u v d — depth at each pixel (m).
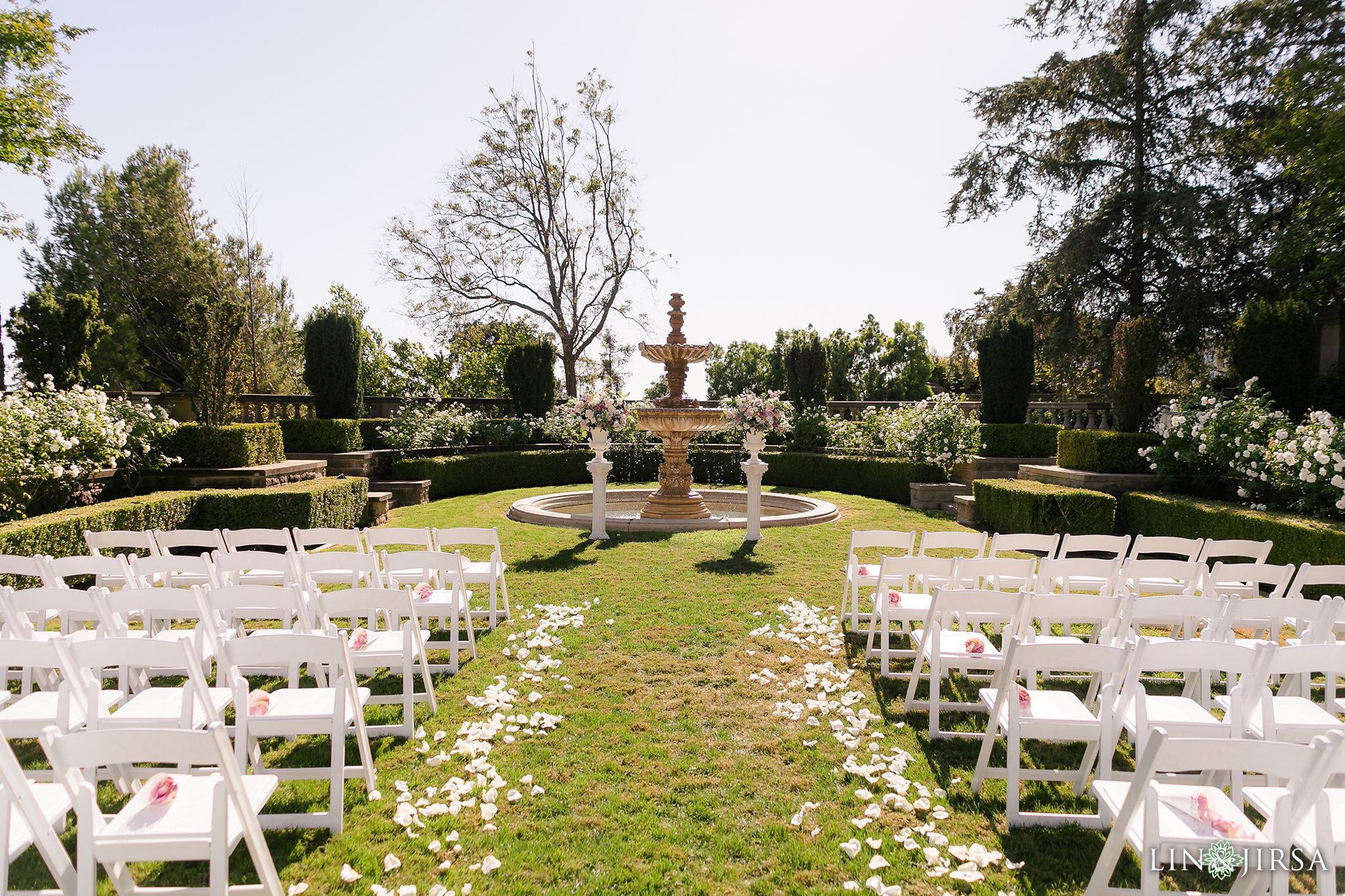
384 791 3.47
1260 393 10.63
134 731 2.19
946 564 4.88
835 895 2.74
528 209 24.62
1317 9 13.86
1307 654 2.97
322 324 15.05
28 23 12.93
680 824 3.21
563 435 18.20
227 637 3.51
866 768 3.63
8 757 2.16
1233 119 17.72
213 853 2.29
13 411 8.02
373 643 4.29
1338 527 6.77
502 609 6.52
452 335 25.05
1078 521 9.51
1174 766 2.25
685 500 11.20
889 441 14.73
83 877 2.24
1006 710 3.39
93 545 5.75
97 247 25.98
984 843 3.08
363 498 11.12
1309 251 12.08
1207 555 5.63
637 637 5.73
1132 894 2.50
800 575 7.71
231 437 11.23
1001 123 20.25
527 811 3.30
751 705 4.48
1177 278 17.95
